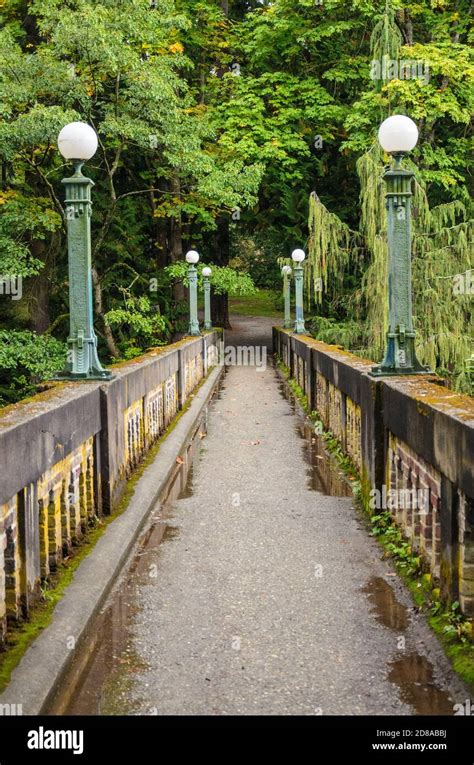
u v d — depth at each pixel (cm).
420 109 2070
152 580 507
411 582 482
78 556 511
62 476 498
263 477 834
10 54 1667
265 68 2752
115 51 1702
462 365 1738
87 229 652
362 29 2677
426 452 455
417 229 1912
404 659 384
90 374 643
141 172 2575
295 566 533
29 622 397
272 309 4566
